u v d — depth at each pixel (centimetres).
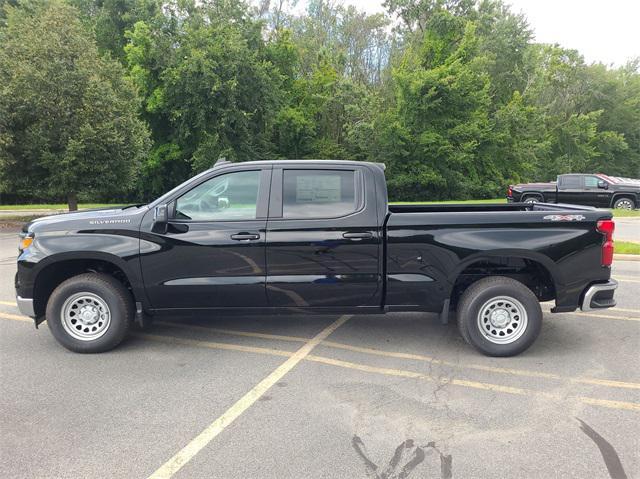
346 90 3791
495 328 469
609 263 465
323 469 286
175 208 466
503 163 4075
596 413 355
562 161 4869
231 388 399
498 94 4528
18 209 2523
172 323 581
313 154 3981
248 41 3494
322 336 533
